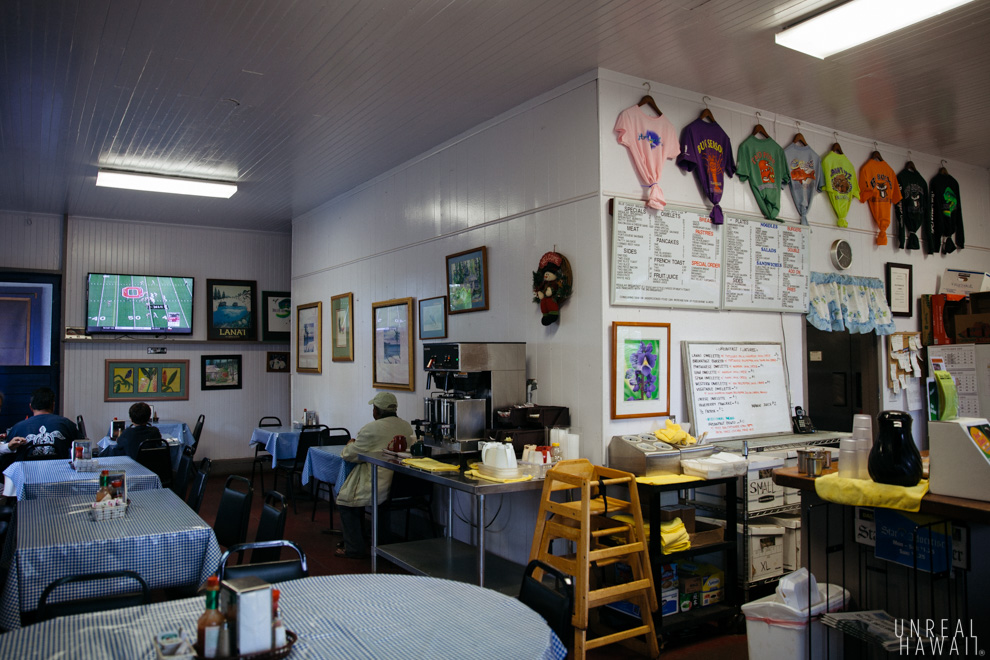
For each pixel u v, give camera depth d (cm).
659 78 452
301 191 751
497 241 517
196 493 449
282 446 728
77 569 298
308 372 847
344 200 761
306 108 501
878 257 589
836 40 380
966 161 660
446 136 569
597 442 427
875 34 374
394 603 224
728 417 475
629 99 445
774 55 419
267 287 983
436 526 577
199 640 174
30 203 795
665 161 460
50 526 330
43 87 460
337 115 516
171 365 917
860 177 577
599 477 388
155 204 806
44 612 236
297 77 446
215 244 952
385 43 398
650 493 370
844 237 566
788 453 443
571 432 446
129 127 538
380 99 484
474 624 204
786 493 439
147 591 254
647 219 444
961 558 261
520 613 215
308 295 852
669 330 458
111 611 215
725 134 484
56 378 849
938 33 394
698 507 452
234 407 955
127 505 368
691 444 412
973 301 592
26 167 646
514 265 499
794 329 532
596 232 430
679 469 400
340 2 353
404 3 354
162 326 905
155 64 426
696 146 466
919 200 611
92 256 873
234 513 394
